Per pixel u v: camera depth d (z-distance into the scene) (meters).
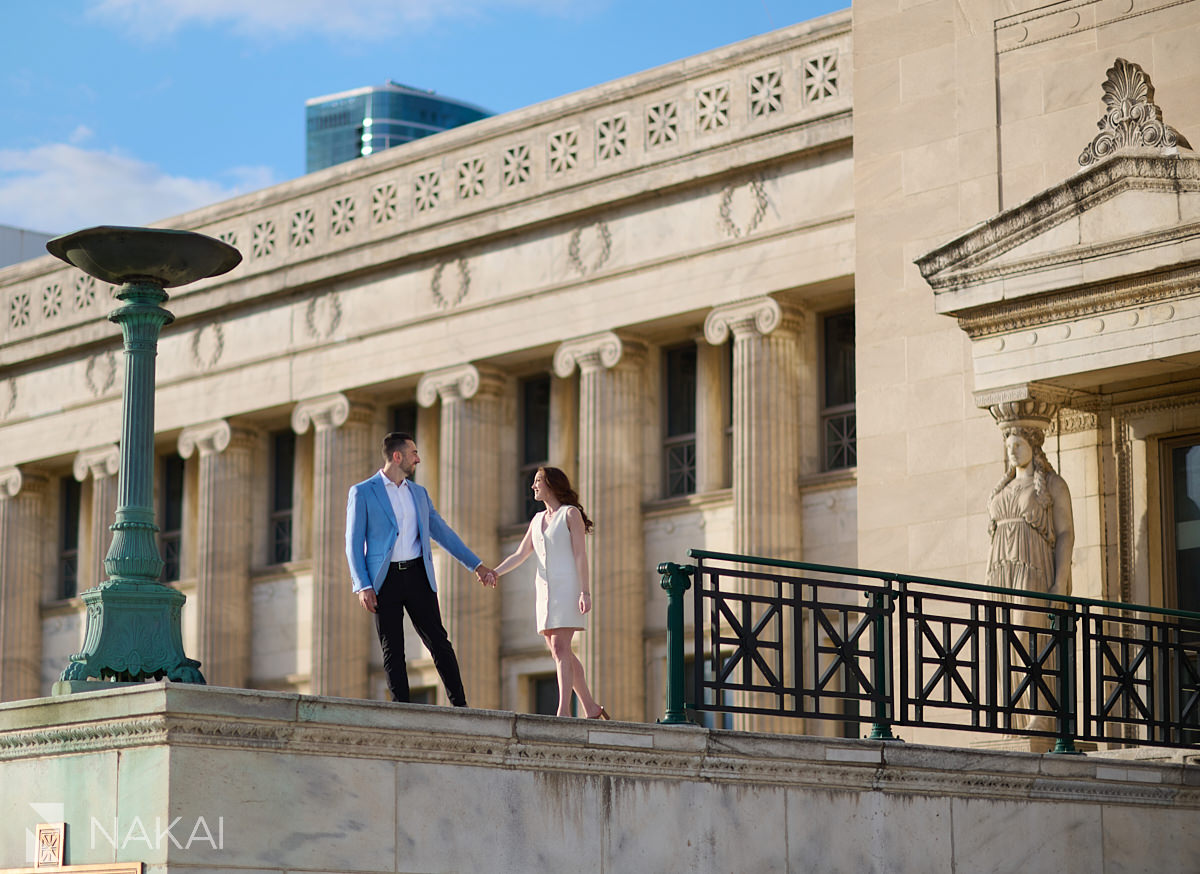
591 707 15.03
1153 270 17.41
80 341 37.97
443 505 32.16
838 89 27.53
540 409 32.78
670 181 29.41
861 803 13.38
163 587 12.93
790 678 27.47
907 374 21.94
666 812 12.27
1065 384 18.88
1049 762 14.51
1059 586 18.61
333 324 34.19
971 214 21.64
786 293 28.28
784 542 28.05
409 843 10.99
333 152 105.44
